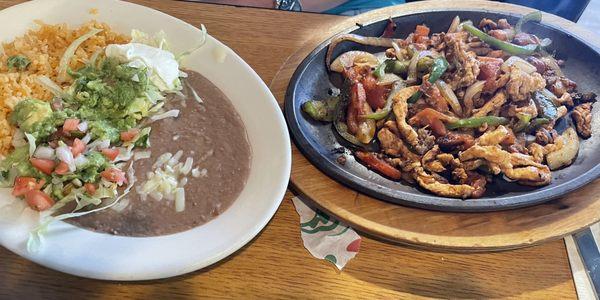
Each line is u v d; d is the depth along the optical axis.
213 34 0.42
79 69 0.35
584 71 0.39
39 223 0.26
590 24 0.72
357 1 0.54
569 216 0.29
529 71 0.37
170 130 0.32
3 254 0.27
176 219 0.27
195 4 0.45
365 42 0.41
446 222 0.28
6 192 0.27
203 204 0.28
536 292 0.27
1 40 0.36
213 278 0.27
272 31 0.43
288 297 0.27
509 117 0.35
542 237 0.27
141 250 0.25
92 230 0.26
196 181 0.29
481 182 0.31
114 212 0.27
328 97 0.38
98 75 0.34
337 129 0.35
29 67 0.34
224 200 0.28
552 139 0.34
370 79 0.37
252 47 0.41
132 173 0.29
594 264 0.29
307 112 0.35
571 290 0.27
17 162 0.29
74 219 0.27
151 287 0.27
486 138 0.33
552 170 0.33
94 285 0.26
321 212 0.31
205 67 0.36
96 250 0.25
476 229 0.28
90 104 0.32
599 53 0.38
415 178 0.32
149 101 0.33
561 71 0.39
